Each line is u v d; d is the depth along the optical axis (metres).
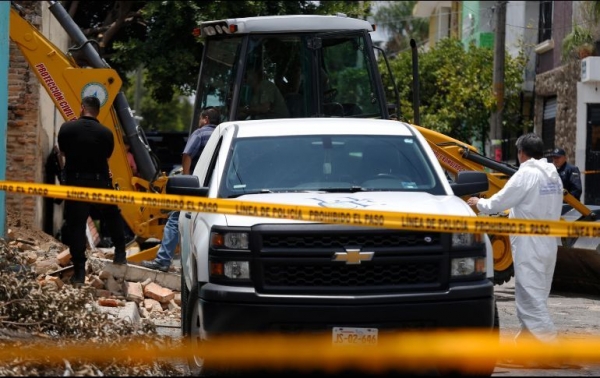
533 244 17.03
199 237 15.49
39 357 13.35
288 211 13.80
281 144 17.14
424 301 14.27
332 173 16.61
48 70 28.42
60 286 21.02
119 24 57.38
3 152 22.45
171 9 54.06
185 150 25.58
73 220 21.75
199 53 55.84
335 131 17.45
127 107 29.09
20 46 28.34
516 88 60.84
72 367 13.23
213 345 14.40
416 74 26.92
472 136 63.03
